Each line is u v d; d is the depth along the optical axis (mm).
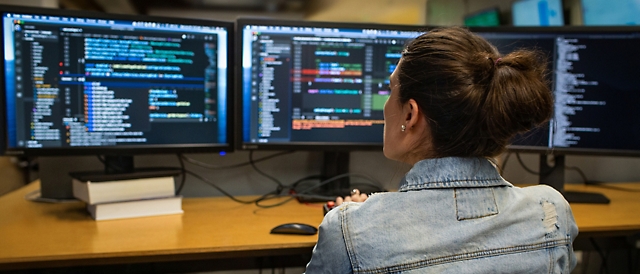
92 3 1731
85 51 1217
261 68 1333
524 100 603
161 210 1218
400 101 686
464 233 600
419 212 618
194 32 1284
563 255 662
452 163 650
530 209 653
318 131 1373
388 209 627
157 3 1736
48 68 1200
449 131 629
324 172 1514
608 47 1350
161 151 1282
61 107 1217
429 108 634
